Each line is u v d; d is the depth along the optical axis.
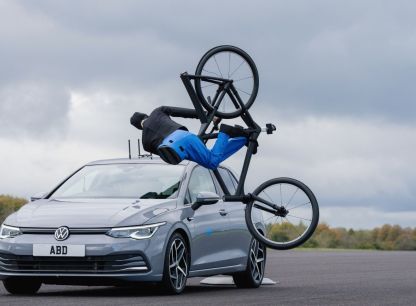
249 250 13.38
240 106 10.73
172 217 11.52
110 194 12.07
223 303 10.17
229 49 10.66
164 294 11.52
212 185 12.85
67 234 11.00
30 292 11.70
